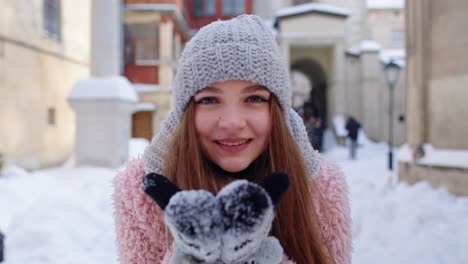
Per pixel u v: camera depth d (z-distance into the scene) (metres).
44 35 11.39
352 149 15.70
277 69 1.17
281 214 1.21
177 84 1.20
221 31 1.14
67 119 12.91
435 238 4.02
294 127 1.33
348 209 1.35
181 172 1.16
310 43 20.16
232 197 0.85
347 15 20.06
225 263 0.86
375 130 19.61
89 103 9.52
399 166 6.89
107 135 9.56
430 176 5.86
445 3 5.88
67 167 9.55
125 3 17.30
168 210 0.86
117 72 10.34
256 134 1.17
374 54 19.75
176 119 1.25
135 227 1.25
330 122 20.97
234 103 1.14
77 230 4.82
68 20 13.05
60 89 12.45
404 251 3.96
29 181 7.46
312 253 1.21
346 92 20.27
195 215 0.83
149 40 17.72
